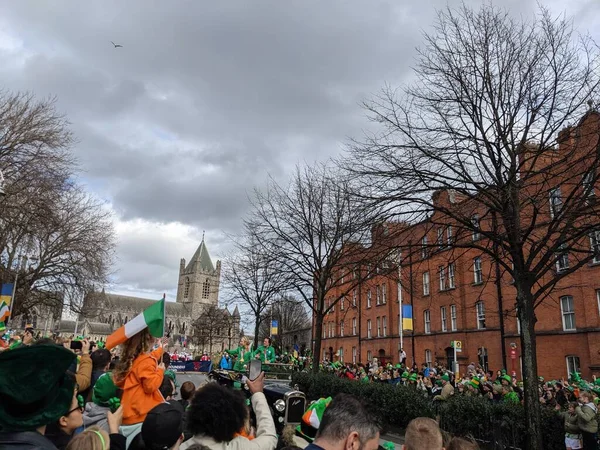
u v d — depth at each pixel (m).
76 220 30.31
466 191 11.57
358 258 16.88
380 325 44.97
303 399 5.39
